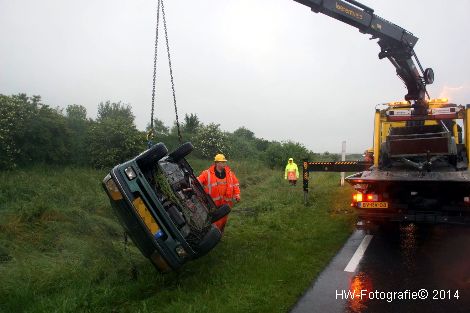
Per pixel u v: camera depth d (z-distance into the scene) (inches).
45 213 386.6
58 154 654.5
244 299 202.8
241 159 1146.7
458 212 304.7
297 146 1041.5
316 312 193.5
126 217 218.5
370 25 336.5
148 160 228.1
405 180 300.8
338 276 240.4
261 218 382.6
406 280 234.2
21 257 284.2
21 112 629.9
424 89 387.9
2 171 569.0
